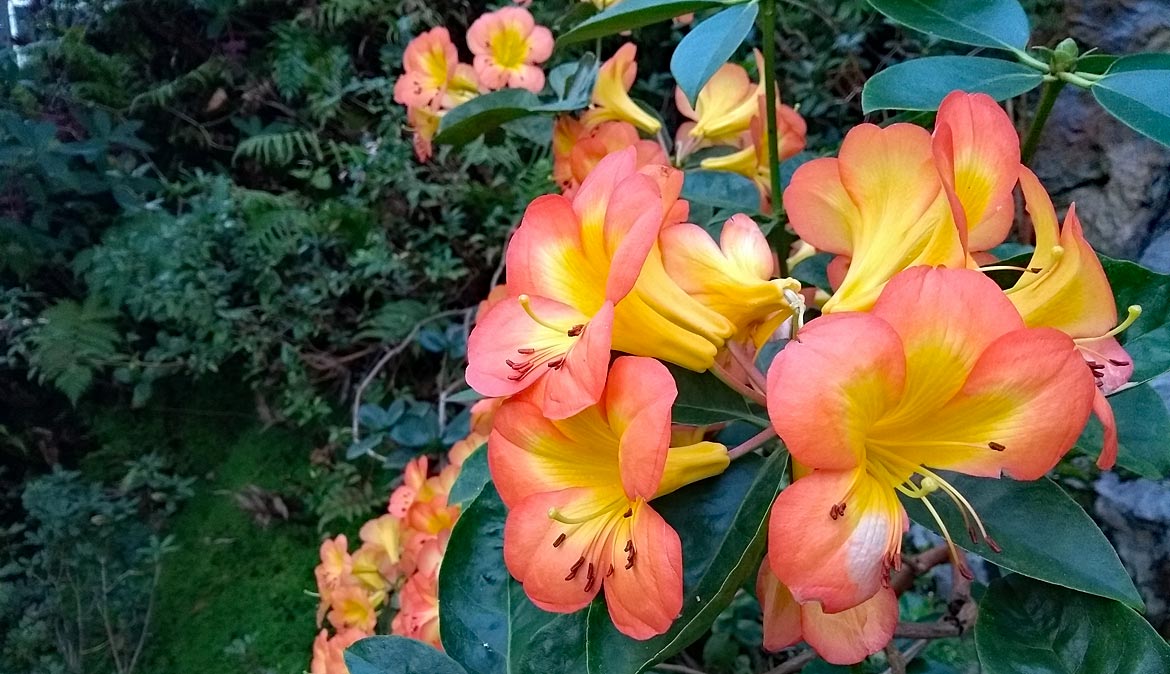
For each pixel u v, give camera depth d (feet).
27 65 3.09
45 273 2.99
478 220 2.89
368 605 1.70
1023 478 0.56
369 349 2.87
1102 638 0.68
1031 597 0.73
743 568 0.63
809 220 0.79
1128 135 1.64
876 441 0.59
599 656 0.65
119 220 2.98
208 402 2.99
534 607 0.82
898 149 0.67
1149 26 1.62
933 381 0.54
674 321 0.69
